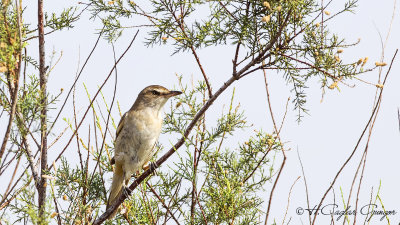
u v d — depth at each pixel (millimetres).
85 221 9016
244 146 10562
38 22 9352
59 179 9797
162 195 10906
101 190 10125
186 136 9930
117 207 10492
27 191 8242
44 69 9148
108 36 10234
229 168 10555
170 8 10047
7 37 8195
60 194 9797
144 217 10219
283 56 9727
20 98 8711
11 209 8531
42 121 8953
